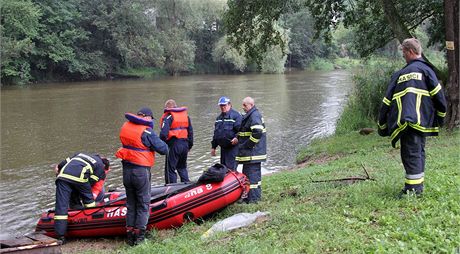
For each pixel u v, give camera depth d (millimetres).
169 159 9609
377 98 17844
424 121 5566
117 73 62000
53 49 53781
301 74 66500
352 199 6211
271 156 16172
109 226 7207
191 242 5855
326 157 13656
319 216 5727
